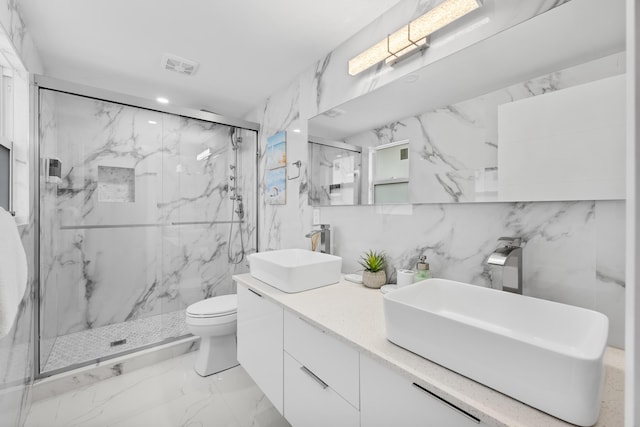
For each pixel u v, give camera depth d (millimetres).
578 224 954
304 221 2209
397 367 768
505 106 1104
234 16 1619
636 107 395
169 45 1896
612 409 615
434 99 1332
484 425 620
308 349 1160
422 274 1307
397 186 1503
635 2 399
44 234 1945
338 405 1009
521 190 1062
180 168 2662
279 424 1606
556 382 575
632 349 390
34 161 1825
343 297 1371
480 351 682
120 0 1489
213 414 1680
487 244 1183
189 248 2742
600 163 890
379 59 1518
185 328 2551
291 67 2174
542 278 1034
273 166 2596
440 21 1255
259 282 1677
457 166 1253
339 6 1543
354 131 1744
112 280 2412
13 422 1423
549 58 996
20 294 1078
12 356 1427
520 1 1067
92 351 2160
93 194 2289
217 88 2527
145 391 1887
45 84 1874
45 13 1575
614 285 885
